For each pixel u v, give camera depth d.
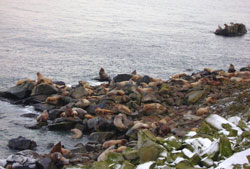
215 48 60.72
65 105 24.70
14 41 52.16
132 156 12.22
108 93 25.95
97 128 20.62
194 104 25.06
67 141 19.48
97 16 94.75
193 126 19.45
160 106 23.61
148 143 12.04
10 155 15.56
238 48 62.53
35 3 113.56
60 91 27.12
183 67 44.25
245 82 29.12
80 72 37.62
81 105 23.72
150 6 139.12
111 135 19.78
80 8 112.00
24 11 91.50
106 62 43.56
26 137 19.75
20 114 23.72
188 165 10.27
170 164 10.76
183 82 31.00
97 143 18.64
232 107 20.38
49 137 19.94
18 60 40.59
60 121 21.50
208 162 10.40
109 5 129.62
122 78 33.00
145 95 25.69
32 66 38.47
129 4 140.38
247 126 13.05
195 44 63.38
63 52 47.59
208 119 14.20
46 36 59.16
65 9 105.50
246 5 184.50
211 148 11.02
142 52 51.84
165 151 11.79
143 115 23.06
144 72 40.03
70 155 16.28
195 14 119.81
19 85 27.59
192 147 11.93
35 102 26.02
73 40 57.62
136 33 71.00
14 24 68.38
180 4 161.00
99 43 56.72
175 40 66.12
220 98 24.88
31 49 47.66
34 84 27.39
